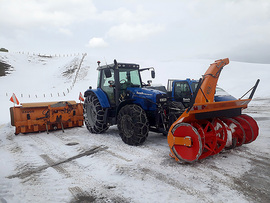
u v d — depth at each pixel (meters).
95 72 36.00
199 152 3.20
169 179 2.93
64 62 46.47
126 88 5.25
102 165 3.59
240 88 19.39
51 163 3.82
